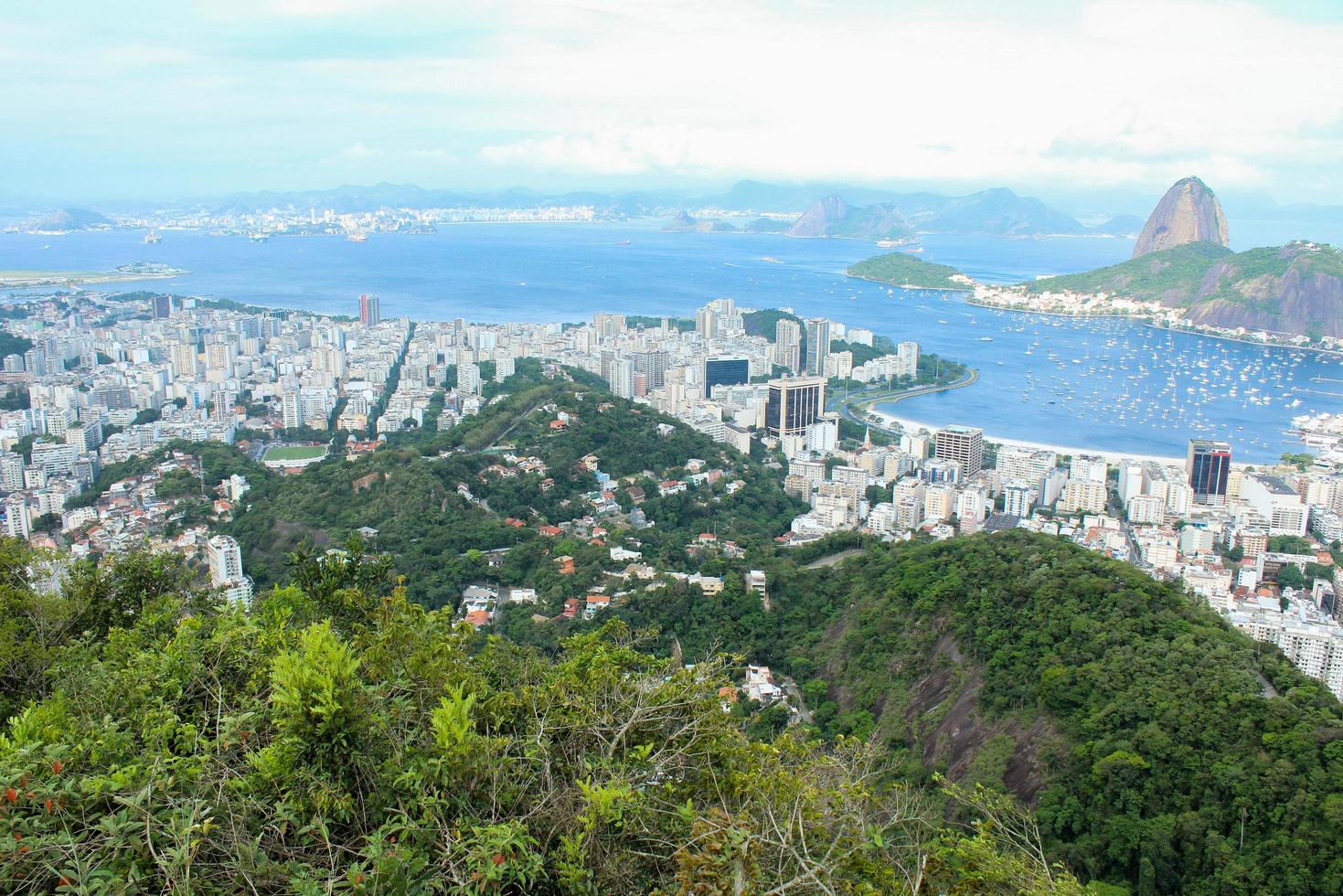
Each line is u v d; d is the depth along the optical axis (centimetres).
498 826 1302
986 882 1545
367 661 1748
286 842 1289
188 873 1124
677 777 1608
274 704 1499
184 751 1477
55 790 1223
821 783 1590
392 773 1364
